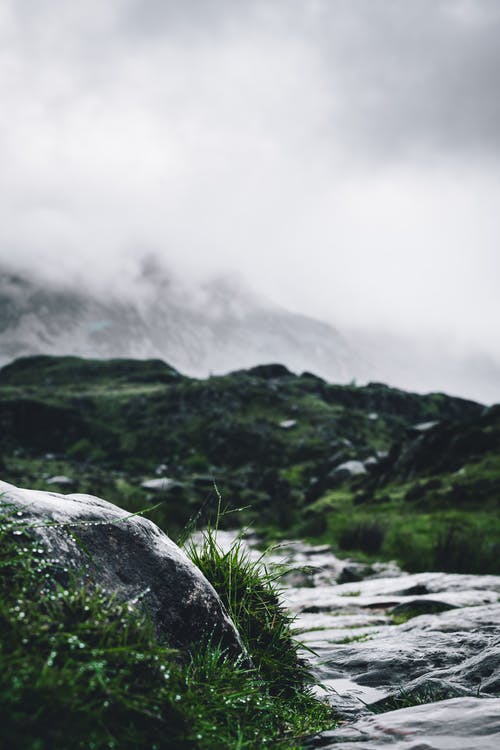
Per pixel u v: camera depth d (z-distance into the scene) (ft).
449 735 8.22
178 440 296.92
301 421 317.01
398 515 92.73
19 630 7.03
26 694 6.12
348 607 29.63
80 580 8.68
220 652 9.70
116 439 305.53
